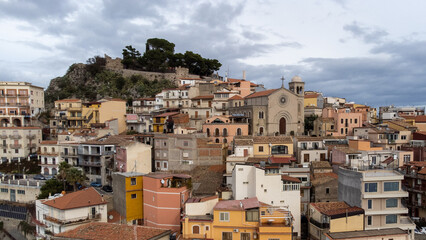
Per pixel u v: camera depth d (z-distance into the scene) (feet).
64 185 264.72
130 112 478.18
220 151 289.94
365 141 263.70
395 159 235.40
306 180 228.43
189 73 616.80
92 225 179.22
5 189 276.82
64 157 317.83
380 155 254.88
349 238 161.27
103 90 552.41
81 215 192.75
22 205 262.26
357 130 331.98
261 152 268.21
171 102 444.55
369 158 253.03
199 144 291.38
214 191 234.38
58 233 176.45
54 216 194.49
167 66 606.14
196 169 282.77
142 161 273.33
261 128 350.02
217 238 172.45
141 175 219.41
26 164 346.13
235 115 354.95
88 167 305.94
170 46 648.38
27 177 314.96
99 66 594.24
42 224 203.41
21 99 437.58
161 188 203.00
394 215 182.39
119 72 591.78
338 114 360.69
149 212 210.38
